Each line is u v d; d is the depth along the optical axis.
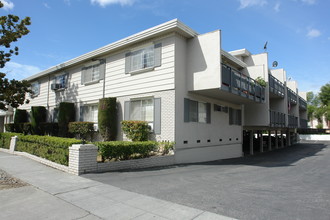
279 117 19.50
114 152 8.27
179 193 5.59
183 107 11.38
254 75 16.89
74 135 15.20
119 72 13.42
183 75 11.58
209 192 5.76
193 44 11.81
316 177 8.30
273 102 22.28
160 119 11.21
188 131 11.61
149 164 9.34
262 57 17.88
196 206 4.69
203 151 12.59
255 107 17.14
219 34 10.89
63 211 4.36
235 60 15.34
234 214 4.28
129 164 8.59
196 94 12.37
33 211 4.35
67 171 7.64
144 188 5.98
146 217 4.11
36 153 10.20
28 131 18.70
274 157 15.99
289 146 26.97
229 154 15.25
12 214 4.19
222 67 11.15
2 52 10.62
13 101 11.95
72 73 16.81
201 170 9.26
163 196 5.32
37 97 20.56
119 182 6.55
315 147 25.36
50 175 7.20
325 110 42.47
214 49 10.99
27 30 10.58
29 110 21.28
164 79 11.27
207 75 11.11
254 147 23.78
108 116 12.61
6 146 13.41
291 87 27.62
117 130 13.09
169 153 10.66
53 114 18.27
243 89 13.23
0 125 27.77
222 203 4.90
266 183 7.04
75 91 16.31
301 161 13.48
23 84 12.09
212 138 13.57
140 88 12.22
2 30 9.91
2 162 9.35
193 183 6.72
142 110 12.14
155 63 11.67
